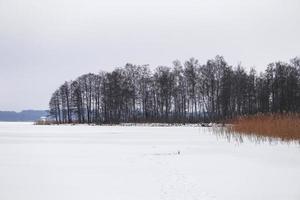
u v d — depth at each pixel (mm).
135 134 41594
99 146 26922
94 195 10695
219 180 12469
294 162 16359
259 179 12547
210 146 24438
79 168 16141
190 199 9789
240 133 28594
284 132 25094
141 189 11297
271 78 81000
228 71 79688
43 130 56000
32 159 19547
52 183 12727
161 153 21391
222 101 78812
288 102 78125
